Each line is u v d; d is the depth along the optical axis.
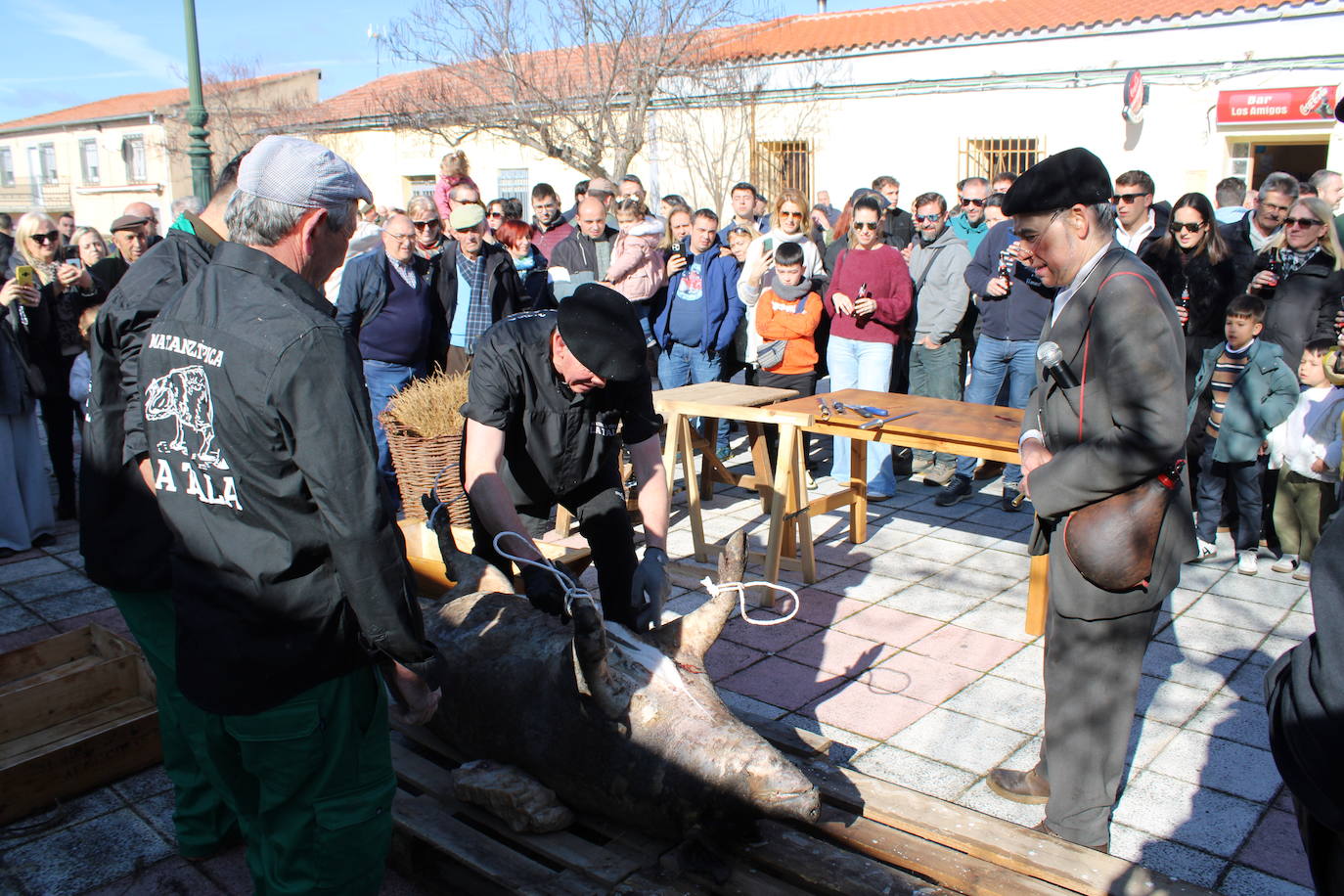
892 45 15.23
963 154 15.05
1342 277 5.34
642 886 2.47
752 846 2.58
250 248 2.11
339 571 2.03
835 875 2.45
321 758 2.18
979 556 5.56
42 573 5.50
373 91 24.84
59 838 3.13
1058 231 2.73
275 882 2.30
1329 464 4.80
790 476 5.06
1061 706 2.86
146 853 3.07
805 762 3.00
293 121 24.88
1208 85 13.14
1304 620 4.62
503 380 2.95
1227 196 7.90
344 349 2.03
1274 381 5.07
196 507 2.12
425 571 4.07
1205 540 5.50
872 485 6.66
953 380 6.96
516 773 2.81
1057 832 2.89
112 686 3.70
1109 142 13.95
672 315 7.34
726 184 17.19
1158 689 3.99
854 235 6.62
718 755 2.44
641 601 2.98
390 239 6.36
